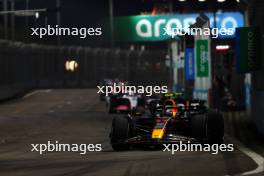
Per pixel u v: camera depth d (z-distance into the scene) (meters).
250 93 99.88
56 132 89.00
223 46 132.88
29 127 101.12
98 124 104.69
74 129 94.19
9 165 47.19
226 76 136.62
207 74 125.12
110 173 40.78
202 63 125.12
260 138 73.38
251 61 87.12
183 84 147.38
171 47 184.00
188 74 138.75
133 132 59.56
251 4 98.62
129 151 57.00
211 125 60.00
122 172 41.12
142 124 60.91
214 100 124.50
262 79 81.44
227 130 86.44
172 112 59.72
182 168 42.84
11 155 57.41
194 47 128.62
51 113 142.25
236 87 135.75
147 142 55.97
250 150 56.94
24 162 49.41
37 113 143.12
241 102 134.75
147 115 60.91
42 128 98.06
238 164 45.19
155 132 56.50
